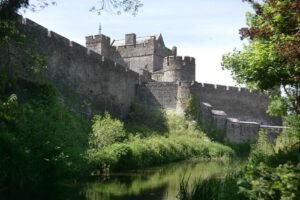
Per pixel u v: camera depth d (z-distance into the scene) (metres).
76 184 22.27
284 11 11.49
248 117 60.88
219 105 58.75
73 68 37.47
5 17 16.97
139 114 49.56
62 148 23.14
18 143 20.97
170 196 19.80
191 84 51.25
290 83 17.33
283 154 15.81
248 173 10.81
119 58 69.44
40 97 28.30
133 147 31.55
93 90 41.06
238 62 20.73
